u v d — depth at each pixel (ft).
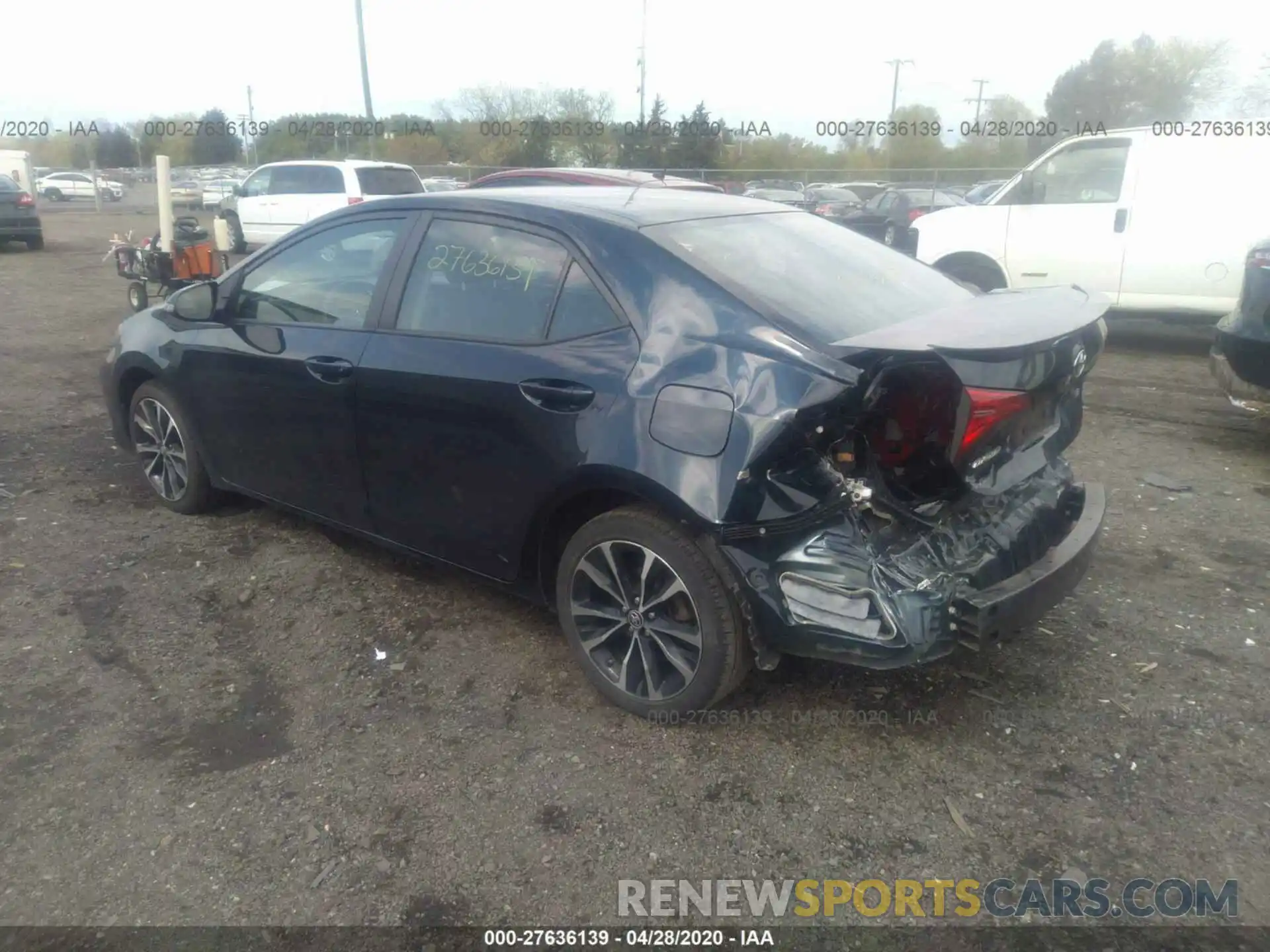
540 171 36.22
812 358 9.52
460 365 11.57
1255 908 8.50
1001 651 12.44
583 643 11.44
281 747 10.70
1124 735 10.78
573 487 10.77
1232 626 13.05
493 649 12.64
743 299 10.26
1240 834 9.30
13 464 19.20
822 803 9.78
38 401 24.02
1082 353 10.56
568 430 10.62
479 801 9.84
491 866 9.02
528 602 13.80
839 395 9.34
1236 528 16.30
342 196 55.62
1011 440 10.39
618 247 10.98
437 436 11.91
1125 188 28.91
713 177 96.89
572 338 10.94
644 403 10.13
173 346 15.34
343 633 13.03
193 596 13.96
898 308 11.55
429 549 12.80
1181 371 27.84
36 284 45.62
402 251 12.71
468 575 12.65
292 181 57.62
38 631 12.95
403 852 9.18
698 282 10.46
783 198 81.00
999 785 10.02
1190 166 28.09
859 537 9.84
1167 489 18.12
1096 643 12.66
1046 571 10.60
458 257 12.21
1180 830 9.37
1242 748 10.54
